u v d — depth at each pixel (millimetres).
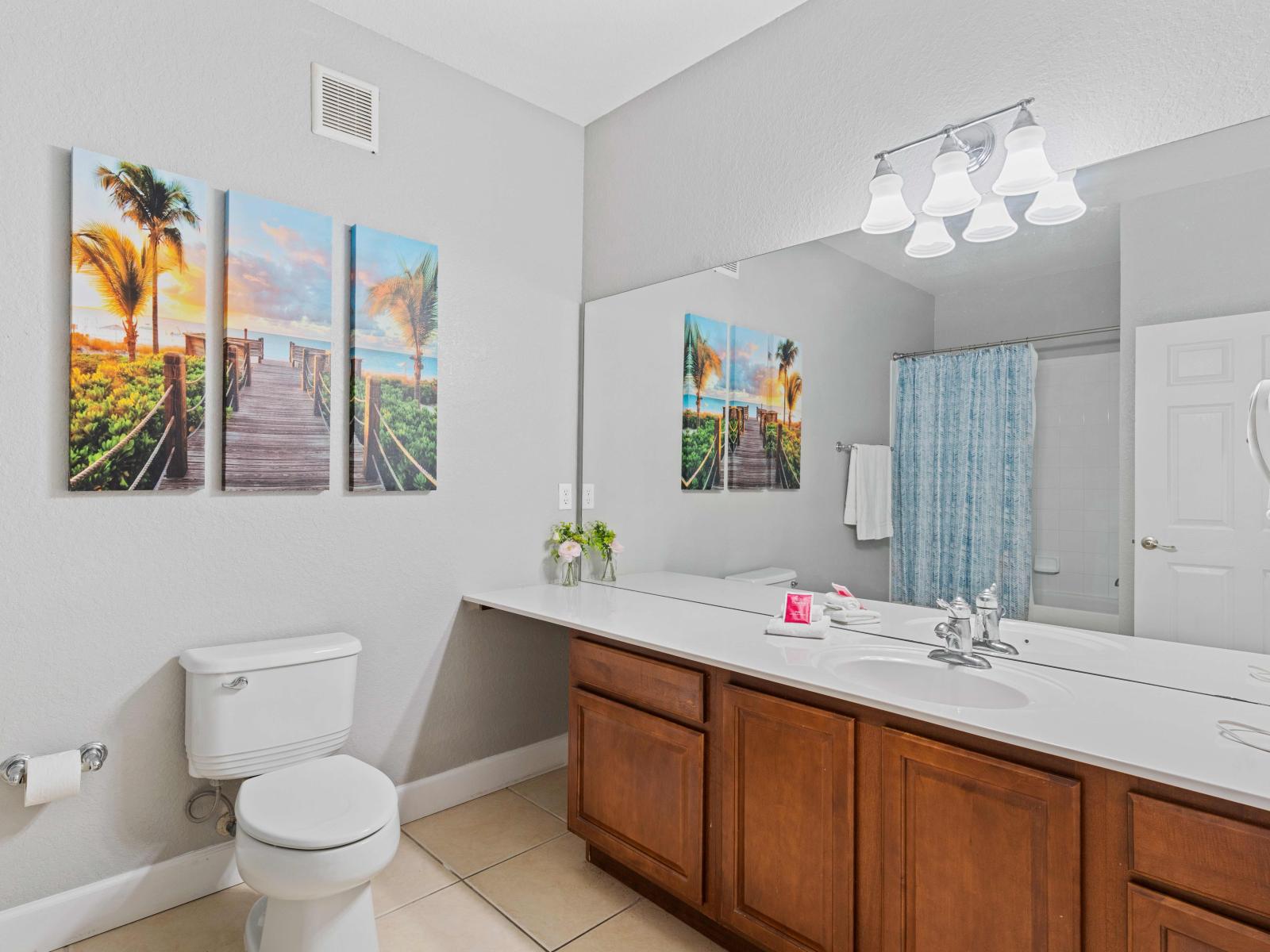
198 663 1820
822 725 1517
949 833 1331
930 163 1877
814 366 2102
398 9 2168
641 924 1879
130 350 1796
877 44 1994
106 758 1807
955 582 1812
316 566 2164
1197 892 1059
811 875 1539
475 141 2545
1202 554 1445
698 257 2463
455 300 2488
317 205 2148
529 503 2736
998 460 1742
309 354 2113
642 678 1929
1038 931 1214
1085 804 1179
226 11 1974
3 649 1659
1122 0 1590
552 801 2594
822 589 2074
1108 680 1538
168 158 1872
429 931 1832
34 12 1679
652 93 2631
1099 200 1592
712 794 1759
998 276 1742
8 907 1679
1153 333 1512
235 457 1965
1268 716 1302
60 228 1714
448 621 2512
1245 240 1408
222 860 1991
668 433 2529
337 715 2018
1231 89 1461
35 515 1693
